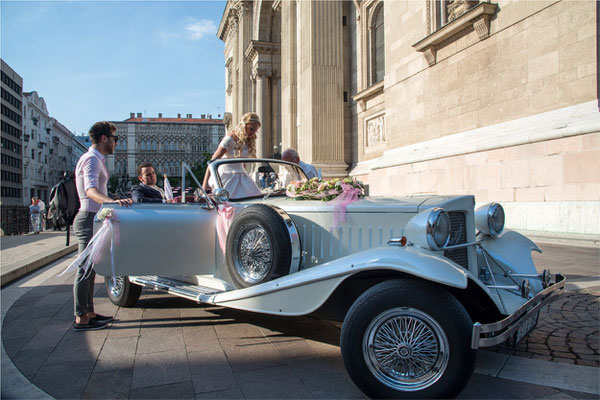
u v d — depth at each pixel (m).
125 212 3.57
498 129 9.78
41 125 83.25
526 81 9.20
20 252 9.52
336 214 3.21
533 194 8.86
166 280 4.06
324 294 2.56
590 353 2.96
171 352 3.12
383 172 14.02
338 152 17.00
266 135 28.02
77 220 3.75
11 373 2.74
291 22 19.50
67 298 5.05
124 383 2.58
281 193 4.18
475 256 3.22
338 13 17.19
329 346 3.24
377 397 2.29
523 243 3.58
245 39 32.00
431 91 12.02
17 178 67.69
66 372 2.75
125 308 4.51
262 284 2.90
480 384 2.51
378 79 17.88
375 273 2.62
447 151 11.05
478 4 9.91
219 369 2.79
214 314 4.21
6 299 5.02
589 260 6.09
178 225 3.73
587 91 7.99
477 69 10.45
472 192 10.38
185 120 98.31
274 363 2.89
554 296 2.87
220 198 3.78
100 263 3.49
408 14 13.03
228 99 43.25
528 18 9.11
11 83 65.06
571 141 8.08
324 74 16.91
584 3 8.00
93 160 3.72
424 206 2.90
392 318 2.30
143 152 93.19
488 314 2.75
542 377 2.59
